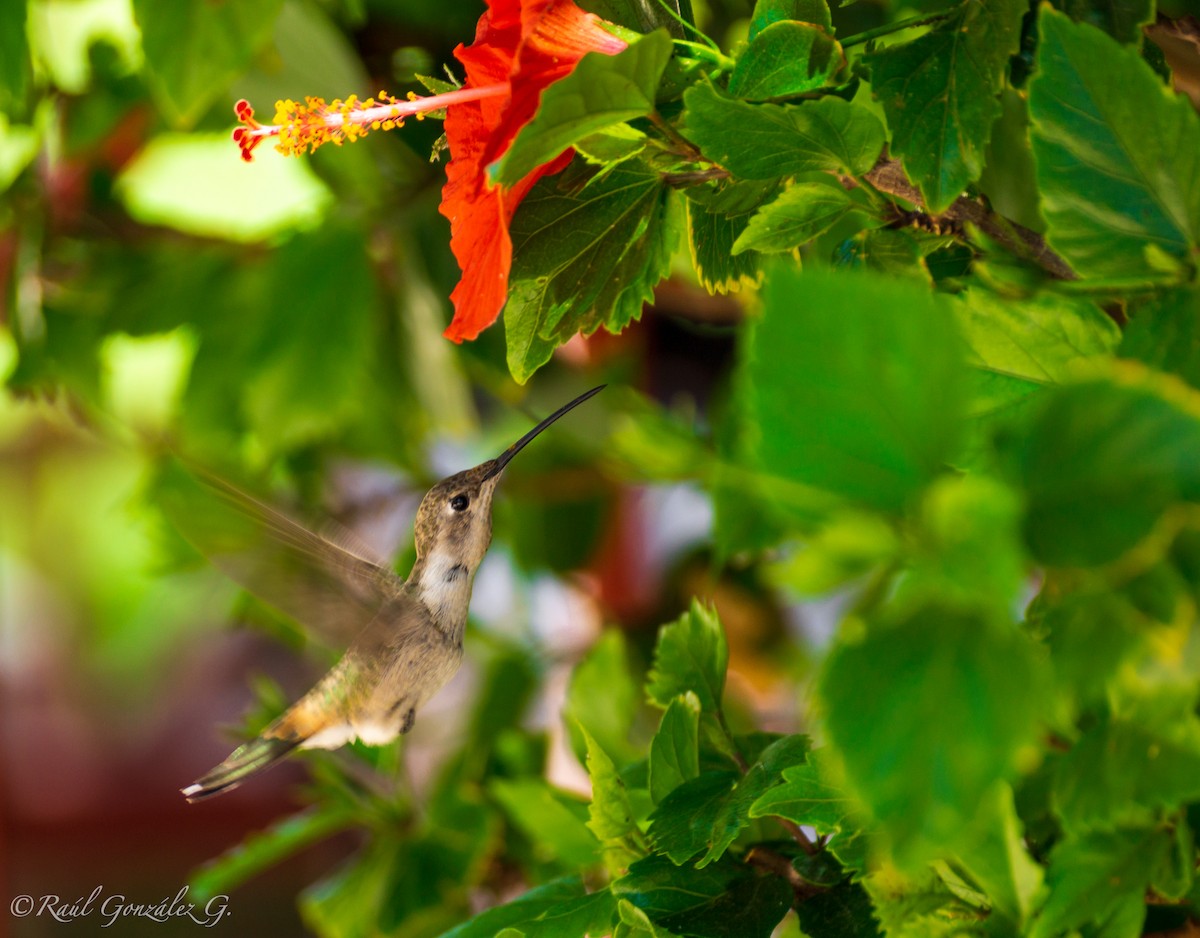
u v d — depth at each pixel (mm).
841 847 1178
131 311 1574
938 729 1100
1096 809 1144
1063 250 1159
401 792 1437
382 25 1474
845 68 1199
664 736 1219
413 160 1497
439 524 1397
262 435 1490
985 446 1148
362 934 1414
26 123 1497
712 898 1197
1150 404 1105
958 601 1104
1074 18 1200
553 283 1218
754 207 1211
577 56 1199
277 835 1419
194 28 1396
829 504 1109
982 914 1171
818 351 1108
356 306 1489
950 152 1187
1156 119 1150
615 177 1212
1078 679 1126
